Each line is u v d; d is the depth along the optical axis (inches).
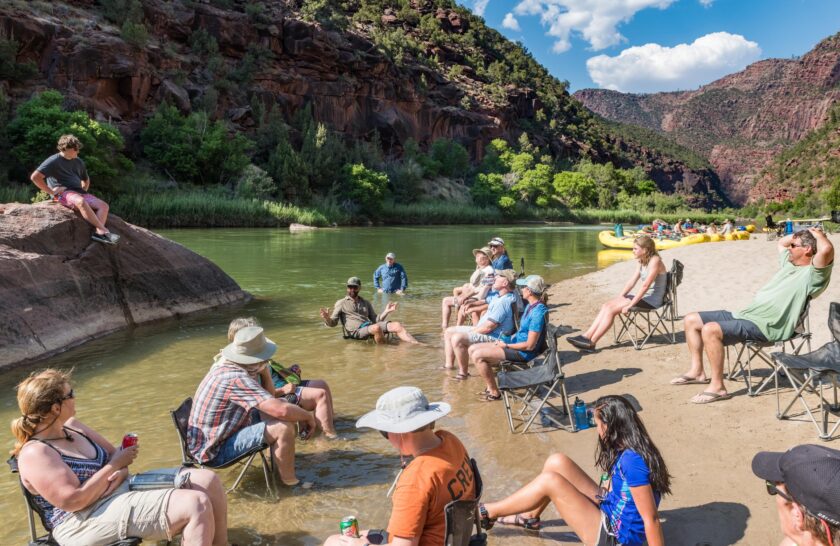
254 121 2780.5
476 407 241.1
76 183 372.5
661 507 154.3
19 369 281.6
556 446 200.5
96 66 2060.8
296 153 2610.7
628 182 5241.1
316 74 3198.8
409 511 103.0
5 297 296.7
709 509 151.3
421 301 503.8
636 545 120.7
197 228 1756.9
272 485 175.0
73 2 2267.5
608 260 904.3
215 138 2233.0
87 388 258.4
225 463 168.9
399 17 5275.6
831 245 207.6
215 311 442.3
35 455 120.0
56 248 347.3
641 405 228.8
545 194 3786.9
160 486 132.8
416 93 3907.5
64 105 1956.2
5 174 1648.6
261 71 2938.0
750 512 148.3
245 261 800.9
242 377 170.1
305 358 315.6
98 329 351.9
